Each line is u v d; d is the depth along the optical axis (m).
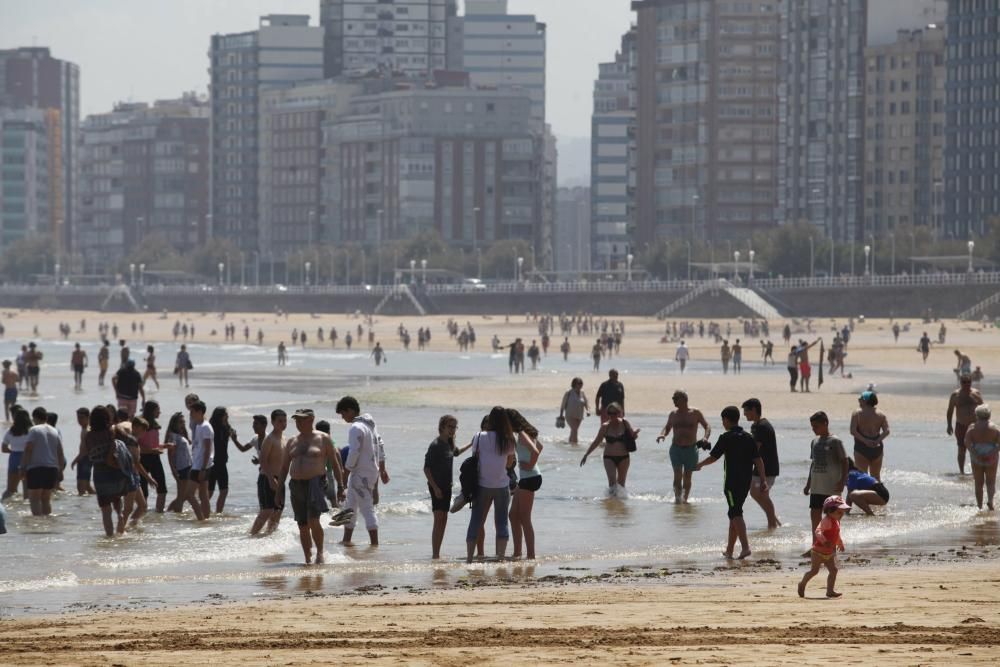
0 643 36.56
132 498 65.00
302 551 59.03
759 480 63.88
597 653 33.81
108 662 33.34
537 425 123.44
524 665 32.44
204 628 38.84
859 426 73.56
